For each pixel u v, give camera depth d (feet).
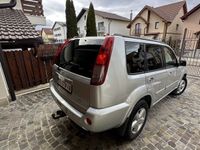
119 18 98.32
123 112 6.31
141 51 7.41
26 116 10.37
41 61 17.11
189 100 13.38
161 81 9.27
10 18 22.82
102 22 93.66
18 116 10.37
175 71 11.46
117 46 5.88
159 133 8.59
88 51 6.47
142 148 7.41
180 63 12.32
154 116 10.48
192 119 10.18
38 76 17.06
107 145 7.59
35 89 15.89
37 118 10.10
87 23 59.72
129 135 7.52
